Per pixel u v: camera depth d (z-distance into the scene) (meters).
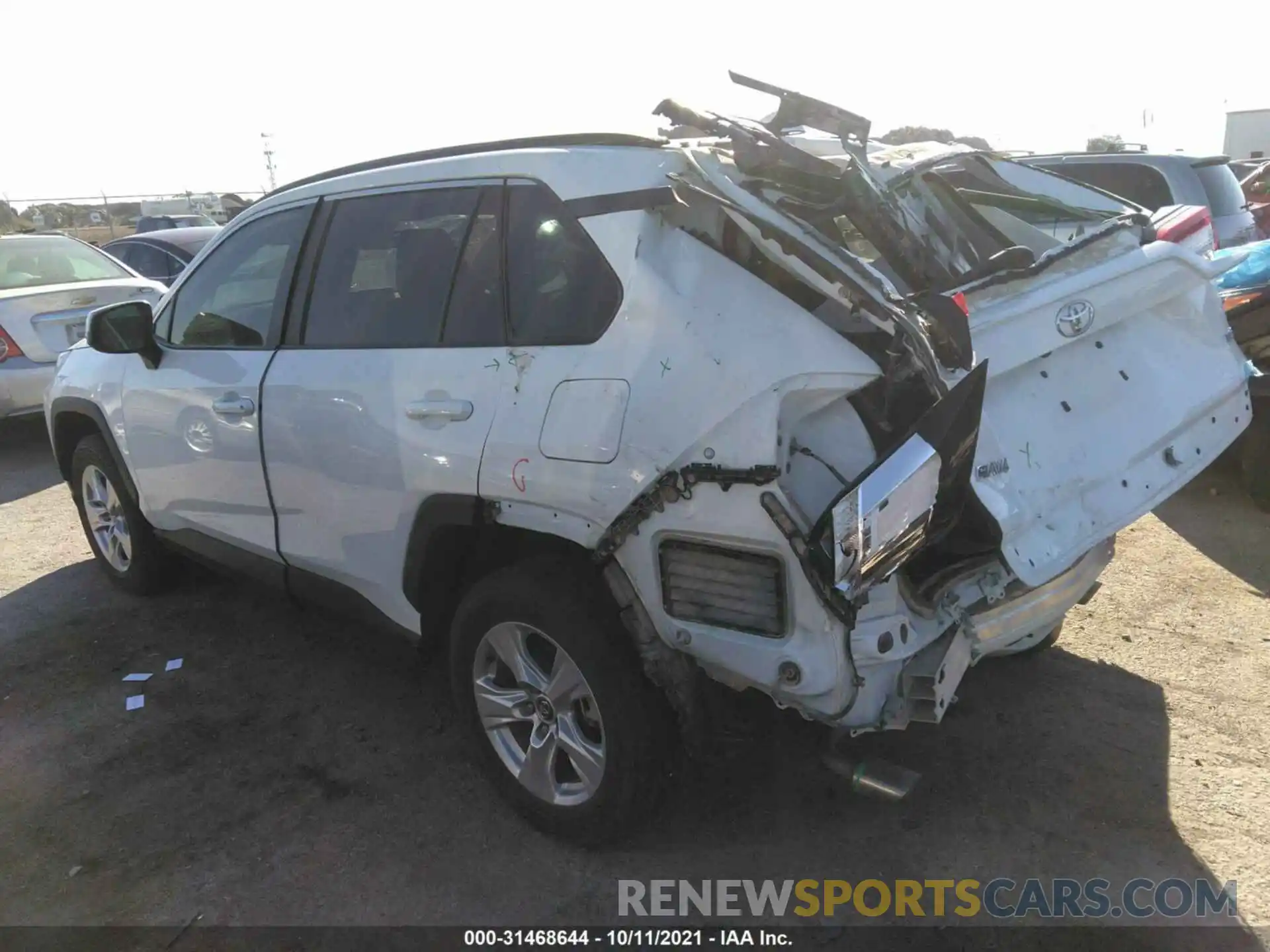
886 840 2.93
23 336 7.72
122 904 2.79
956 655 2.55
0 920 2.74
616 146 2.84
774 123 3.01
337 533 3.39
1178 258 3.17
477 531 3.00
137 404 4.23
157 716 3.81
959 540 2.62
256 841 3.04
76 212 28.05
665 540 2.51
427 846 2.99
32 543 5.94
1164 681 3.74
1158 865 2.78
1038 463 2.70
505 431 2.77
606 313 2.65
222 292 3.93
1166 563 4.87
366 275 3.35
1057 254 2.99
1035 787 3.13
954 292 2.60
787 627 2.38
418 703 3.85
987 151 3.95
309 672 4.13
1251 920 2.56
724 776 3.25
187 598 4.95
